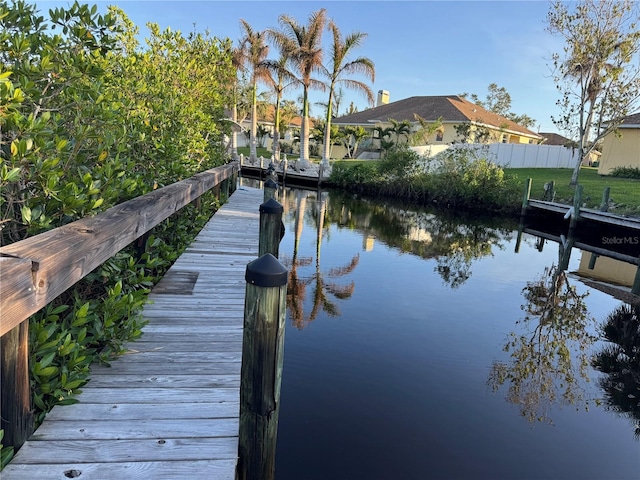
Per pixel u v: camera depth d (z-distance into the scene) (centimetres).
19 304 126
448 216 1504
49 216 203
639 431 305
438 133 2931
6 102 182
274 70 2203
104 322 235
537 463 264
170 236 475
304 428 286
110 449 174
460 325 504
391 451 266
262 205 441
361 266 762
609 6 1436
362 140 3353
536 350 447
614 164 2012
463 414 315
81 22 296
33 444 171
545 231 1309
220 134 963
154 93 515
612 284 750
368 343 435
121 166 256
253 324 169
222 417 202
